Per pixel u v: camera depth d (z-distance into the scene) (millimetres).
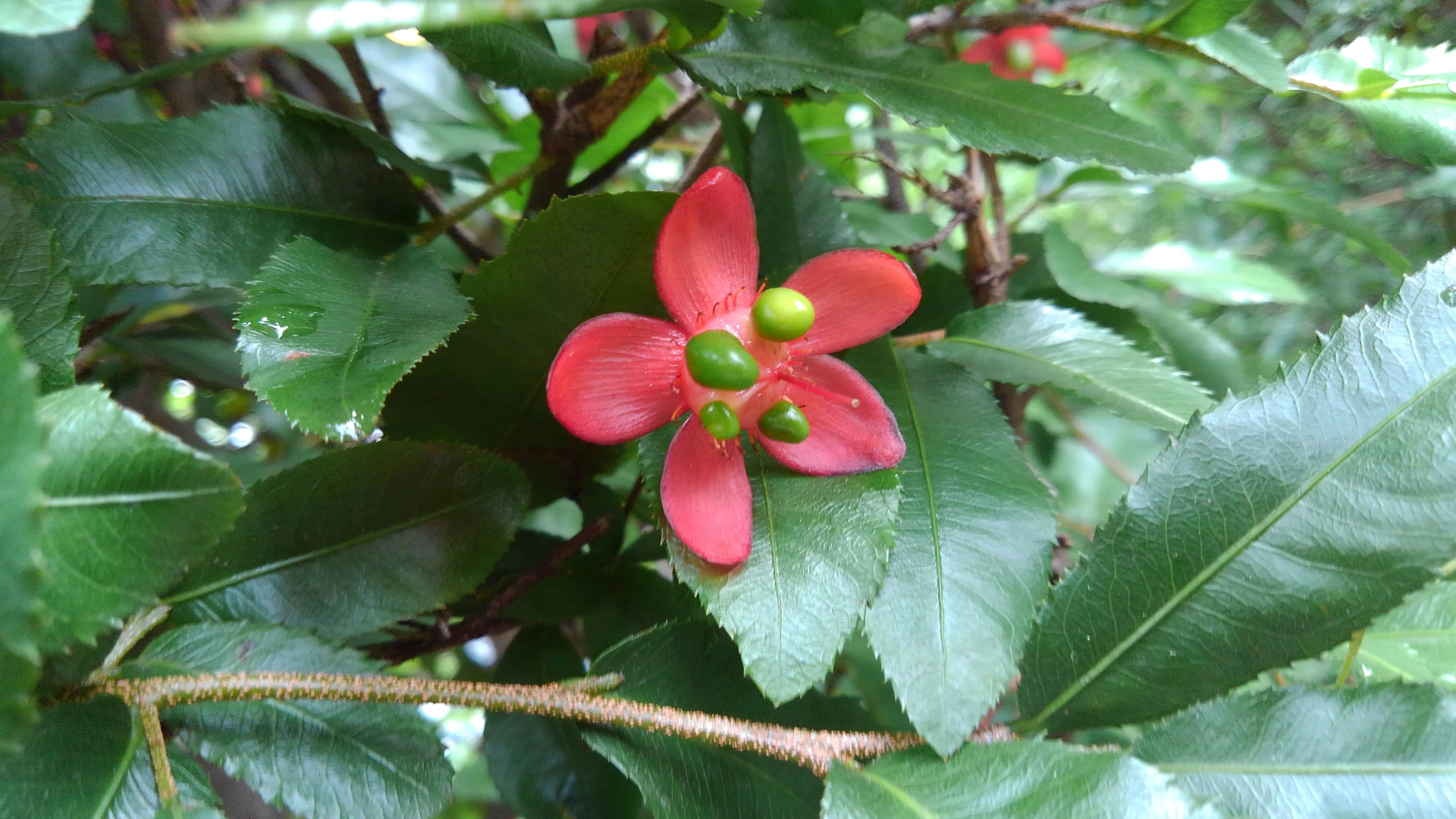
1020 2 145
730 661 107
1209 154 181
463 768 246
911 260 166
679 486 102
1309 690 98
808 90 119
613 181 195
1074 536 218
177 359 161
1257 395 103
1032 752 94
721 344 97
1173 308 169
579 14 95
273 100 178
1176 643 102
